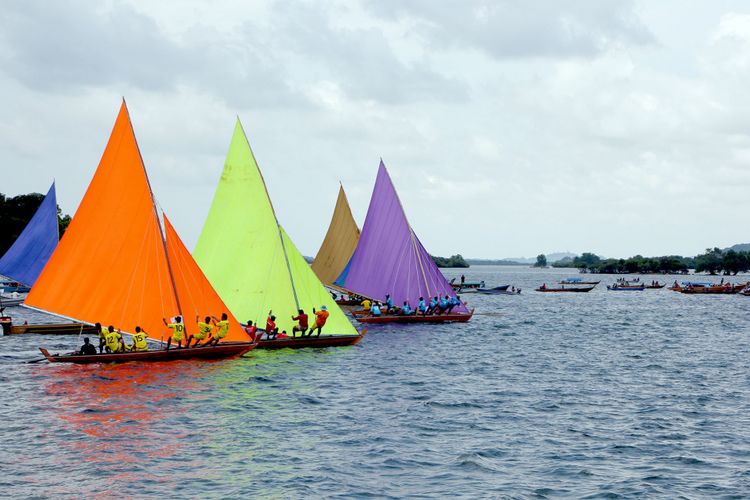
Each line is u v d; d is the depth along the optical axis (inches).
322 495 881.5
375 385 1565.0
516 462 1016.2
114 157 1720.0
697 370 1834.4
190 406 1317.7
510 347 2289.6
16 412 1254.3
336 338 2146.9
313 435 1141.1
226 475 946.1
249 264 2063.2
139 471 954.1
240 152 2054.6
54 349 2032.5
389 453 1050.7
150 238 1758.1
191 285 1804.9
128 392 1424.7
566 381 1652.3
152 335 1759.4
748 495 889.5
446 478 946.7
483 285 6387.8
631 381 1658.5
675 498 879.7
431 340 2416.3
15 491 876.0
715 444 1107.9
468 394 1481.3
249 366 1744.6
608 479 945.5
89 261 1718.8
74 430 1144.2
